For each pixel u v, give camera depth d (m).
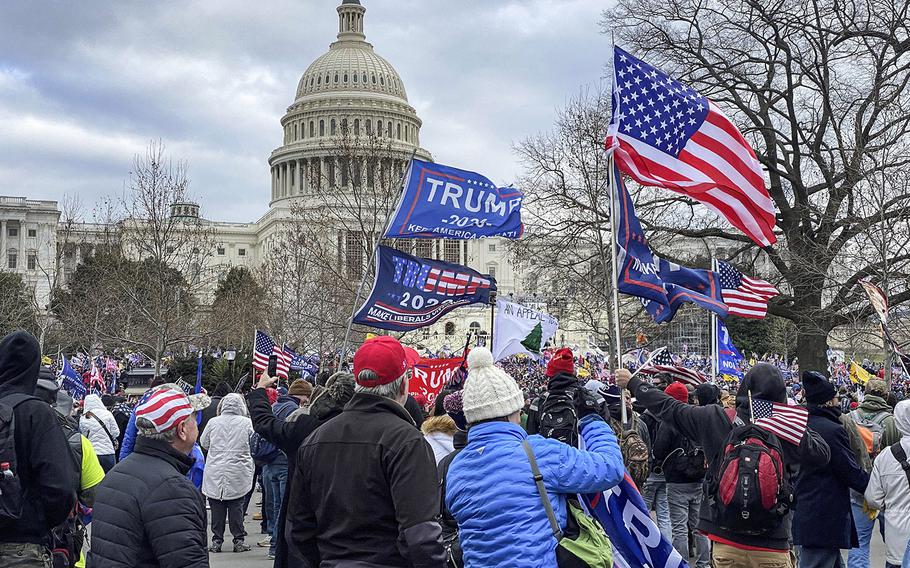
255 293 66.81
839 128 32.06
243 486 13.81
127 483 5.58
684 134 9.26
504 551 5.05
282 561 7.59
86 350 59.69
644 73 9.15
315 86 124.00
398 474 5.05
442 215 10.48
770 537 6.72
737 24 33.31
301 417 7.67
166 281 42.78
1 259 130.00
